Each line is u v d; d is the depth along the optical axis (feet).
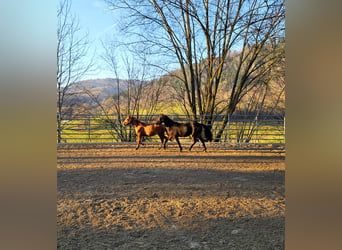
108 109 46.42
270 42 41.09
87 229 10.41
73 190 15.67
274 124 40.60
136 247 8.93
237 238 9.62
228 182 17.79
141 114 47.65
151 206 13.09
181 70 46.83
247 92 47.01
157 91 47.47
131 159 26.30
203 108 46.57
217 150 32.65
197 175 19.75
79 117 40.42
